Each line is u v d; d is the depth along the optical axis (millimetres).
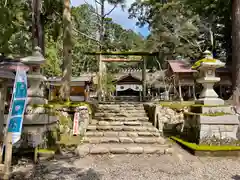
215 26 18281
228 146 5070
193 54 19719
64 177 3576
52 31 12914
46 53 16562
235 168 4105
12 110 3701
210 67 5711
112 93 22734
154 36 20656
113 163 4391
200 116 5379
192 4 19438
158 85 19391
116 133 6375
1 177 3385
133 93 22844
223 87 16328
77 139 6113
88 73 22312
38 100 5254
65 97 7949
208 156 4848
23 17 10383
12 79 4406
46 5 11406
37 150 4594
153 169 4027
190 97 16266
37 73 5336
